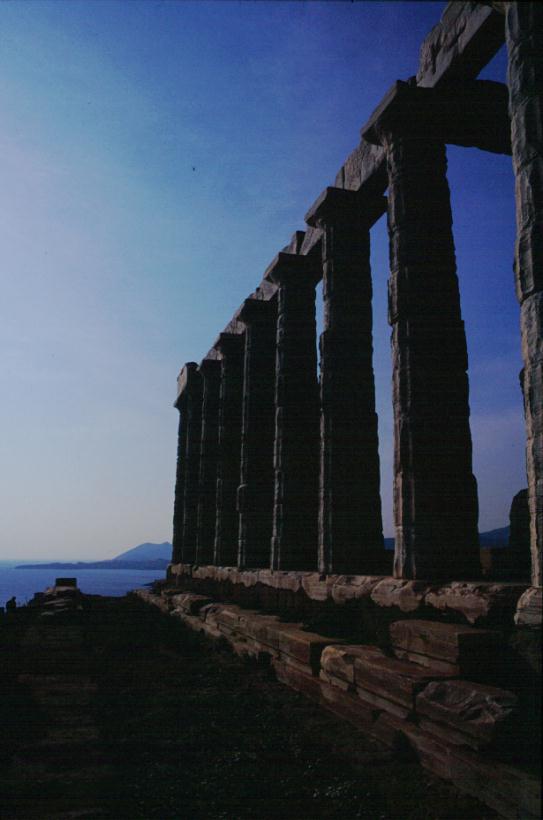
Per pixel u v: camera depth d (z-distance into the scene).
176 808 6.68
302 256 21.61
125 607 29.44
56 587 37.62
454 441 12.76
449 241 13.57
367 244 18.03
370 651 10.41
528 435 8.62
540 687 7.33
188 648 17.27
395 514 12.88
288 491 20.38
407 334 13.12
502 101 13.64
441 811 6.29
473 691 7.34
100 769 7.90
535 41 9.04
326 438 16.95
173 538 39.31
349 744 8.50
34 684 12.55
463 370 13.11
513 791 6.11
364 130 14.63
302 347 21.48
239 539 24.19
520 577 13.15
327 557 16.33
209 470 31.86
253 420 24.62
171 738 9.11
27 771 7.82
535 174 8.78
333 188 17.48
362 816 6.40
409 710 8.20
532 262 8.67
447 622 10.30
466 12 12.48
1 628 20.84
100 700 11.28
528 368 8.66
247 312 25.05
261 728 9.57
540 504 8.34
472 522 12.57
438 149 13.93
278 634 13.53
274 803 6.77
